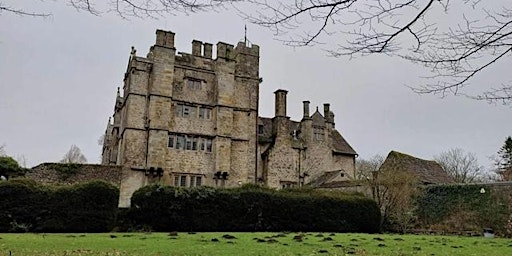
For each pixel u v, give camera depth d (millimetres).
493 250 13383
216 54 33250
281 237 16406
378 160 53562
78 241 13234
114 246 11719
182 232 20969
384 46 4359
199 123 31781
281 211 24000
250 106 34188
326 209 24859
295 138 36719
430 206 29172
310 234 19781
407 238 18672
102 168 27859
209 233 19438
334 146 38812
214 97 32625
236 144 32781
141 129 29797
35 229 19406
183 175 30453
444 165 55625
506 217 25719
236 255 9891
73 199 20281
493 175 50344
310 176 36094
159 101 30188
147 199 21797
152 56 31844
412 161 33938
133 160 29047
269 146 35406
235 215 23047
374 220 25875
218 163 31203
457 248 13914
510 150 43500
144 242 13086
